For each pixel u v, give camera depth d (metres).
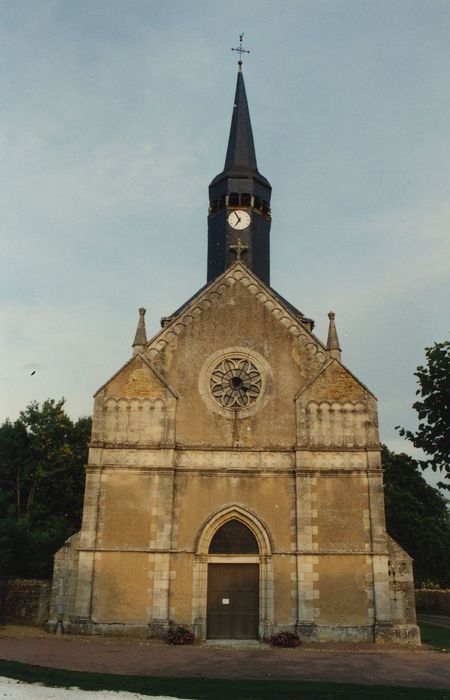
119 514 31.05
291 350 34.25
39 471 55.78
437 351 15.48
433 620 43.75
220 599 30.64
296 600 29.92
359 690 18.30
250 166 46.88
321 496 31.31
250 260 41.34
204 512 31.36
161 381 33.38
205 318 34.91
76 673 19.42
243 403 33.41
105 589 30.00
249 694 17.39
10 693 16.17
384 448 55.47
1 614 33.19
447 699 17.25
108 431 32.53
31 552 41.12
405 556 30.69
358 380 33.22
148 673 20.75
